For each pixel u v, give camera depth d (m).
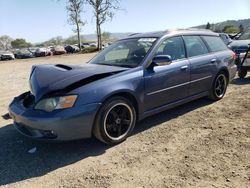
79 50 50.47
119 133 4.38
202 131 4.74
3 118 5.88
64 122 3.77
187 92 5.47
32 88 4.30
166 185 3.24
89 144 4.43
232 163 3.64
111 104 4.17
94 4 43.12
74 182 3.40
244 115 5.39
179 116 5.53
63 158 4.02
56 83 4.01
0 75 14.71
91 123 4.00
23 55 44.88
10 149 4.35
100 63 5.21
